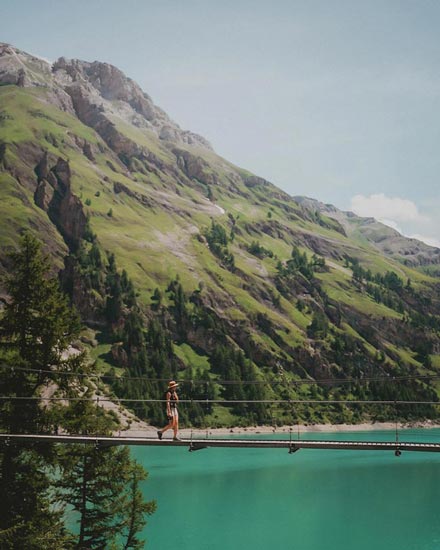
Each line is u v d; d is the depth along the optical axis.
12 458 30.81
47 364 33.56
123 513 37.28
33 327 33.72
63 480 33.94
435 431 191.12
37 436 29.02
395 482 101.69
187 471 112.12
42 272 34.59
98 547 35.50
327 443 29.03
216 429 173.38
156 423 162.75
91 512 35.22
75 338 35.09
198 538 64.25
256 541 63.88
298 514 76.81
